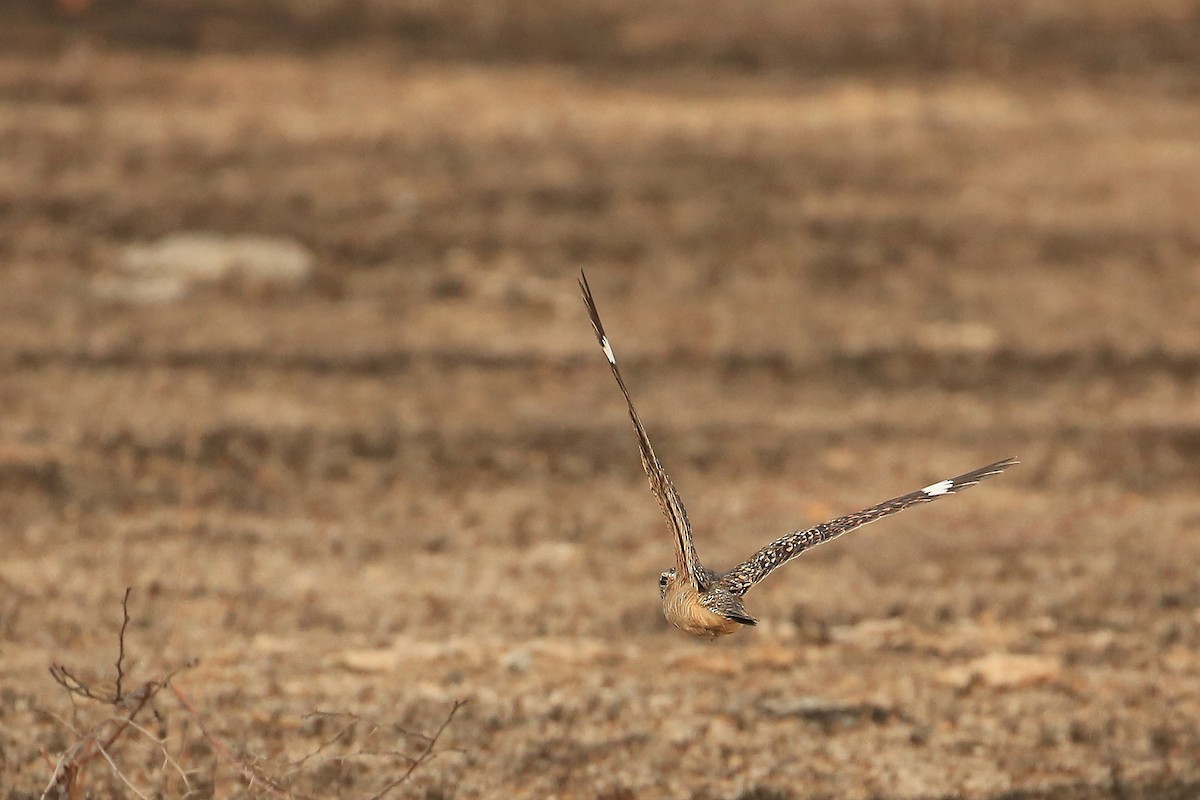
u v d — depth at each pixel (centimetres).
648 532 3625
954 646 2988
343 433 4244
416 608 3069
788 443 4316
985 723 2631
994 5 9644
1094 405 4725
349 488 3825
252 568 3244
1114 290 5909
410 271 5809
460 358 5012
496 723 2531
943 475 4081
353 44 8631
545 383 4822
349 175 6731
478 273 5838
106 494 3634
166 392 4497
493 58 8550
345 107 7606
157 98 7531
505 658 2830
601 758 2430
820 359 5097
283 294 5519
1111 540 3644
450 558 3394
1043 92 8306
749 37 9088
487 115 7619
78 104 7350
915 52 8862
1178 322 5591
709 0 9800
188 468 3294
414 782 2280
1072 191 6956
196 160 6781
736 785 2353
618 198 6644
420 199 6512
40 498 3569
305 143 7088
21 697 2475
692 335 5322
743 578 1326
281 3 9219
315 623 2964
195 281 5559
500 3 9531
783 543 1373
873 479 4050
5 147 6725
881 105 8000
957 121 7819
